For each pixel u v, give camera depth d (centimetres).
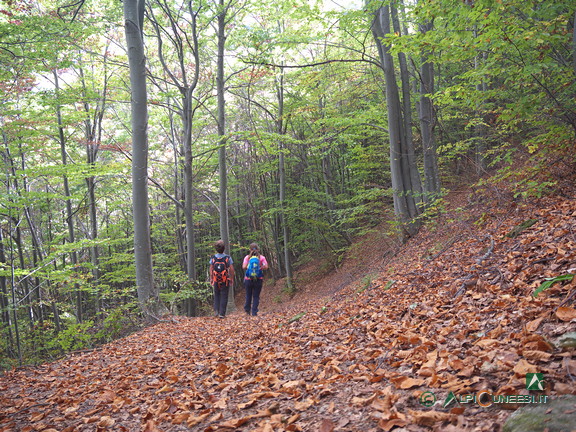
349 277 1537
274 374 392
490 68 755
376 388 297
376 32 1308
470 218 923
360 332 494
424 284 614
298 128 2406
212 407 340
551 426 182
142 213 1024
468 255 661
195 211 2742
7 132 1468
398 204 1352
